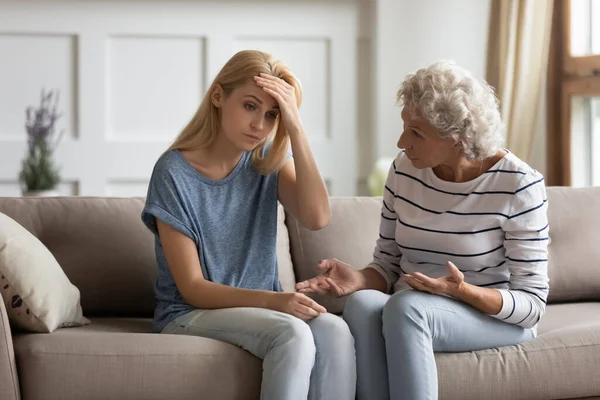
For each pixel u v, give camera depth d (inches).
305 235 114.4
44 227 107.1
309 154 97.6
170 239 92.9
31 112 191.6
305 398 82.3
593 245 119.0
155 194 94.0
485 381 88.7
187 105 197.3
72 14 192.1
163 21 195.0
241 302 89.6
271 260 99.9
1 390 79.7
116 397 81.7
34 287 87.7
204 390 83.2
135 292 107.3
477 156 89.1
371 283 98.9
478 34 202.1
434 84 87.9
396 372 84.7
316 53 201.6
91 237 107.2
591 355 92.1
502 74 175.9
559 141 184.4
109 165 194.7
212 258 95.7
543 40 171.8
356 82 202.8
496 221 91.0
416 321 85.4
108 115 194.7
